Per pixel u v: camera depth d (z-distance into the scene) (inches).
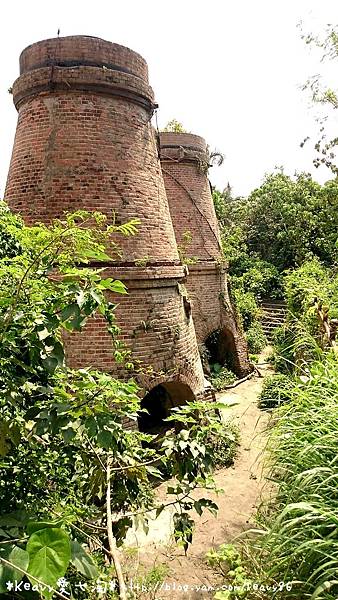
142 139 342.3
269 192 1315.2
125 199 318.0
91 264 301.3
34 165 315.6
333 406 140.8
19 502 106.5
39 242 97.9
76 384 104.8
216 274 647.1
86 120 314.0
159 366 332.2
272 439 167.9
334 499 122.1
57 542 59.1
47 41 318.7
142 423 458.3
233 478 333.1
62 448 116.3
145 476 125.6
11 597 76.4
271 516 161.8
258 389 584.7
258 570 144.5
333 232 1002.7
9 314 89.0
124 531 121.3
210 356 656.4
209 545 249.0
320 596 110.2
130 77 327.6
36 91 319.6
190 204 623.8
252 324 866.1
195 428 126.9
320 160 710.5
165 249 347.9
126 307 315.0
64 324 97.6
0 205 194.1
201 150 640.4
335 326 323.9
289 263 1221.1
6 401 97.1
